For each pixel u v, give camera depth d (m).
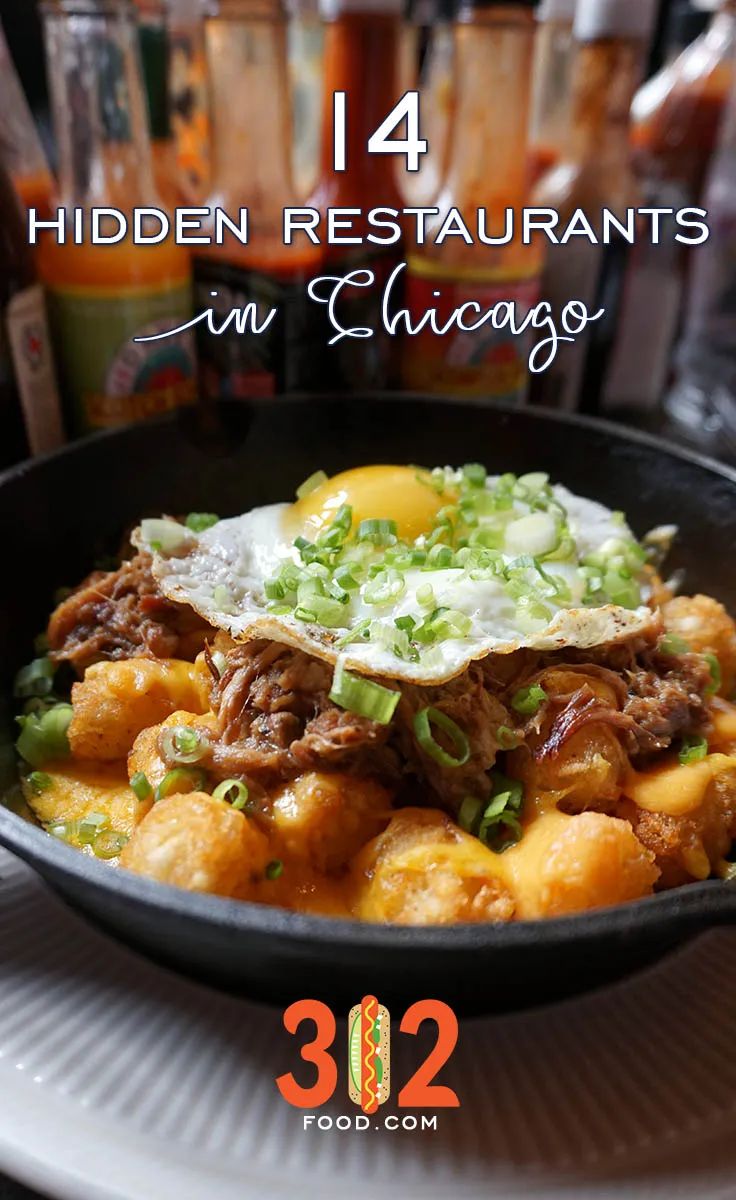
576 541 0.24
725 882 0.15
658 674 0.21
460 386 0.30
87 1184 0.15
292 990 0.17
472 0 0.27
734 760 0.20
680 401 0.40
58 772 0.21
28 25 0.37
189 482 0.27
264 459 0.27
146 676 0.21
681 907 0.15
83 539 0.25
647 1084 0.17
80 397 0.28
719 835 0.20
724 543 0.25
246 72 0.26
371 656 0.19
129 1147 0.15
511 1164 0.15
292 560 0.22
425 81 0.36
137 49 0.26
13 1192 0.16
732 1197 0.15
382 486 0.24
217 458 0.27
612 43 0.30
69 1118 0.16
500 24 0.26
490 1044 0.17
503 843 0.19
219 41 0.26
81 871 0.15
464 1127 0.16
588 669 0.20
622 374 0.38
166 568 0.22
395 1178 0.15
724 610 0.24
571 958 0.15
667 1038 0.17
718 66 0.35
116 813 0.20
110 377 0.27
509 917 0.17
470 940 0.14
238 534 0.23
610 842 0.17
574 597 0.22
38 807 0.20
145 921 0.15
